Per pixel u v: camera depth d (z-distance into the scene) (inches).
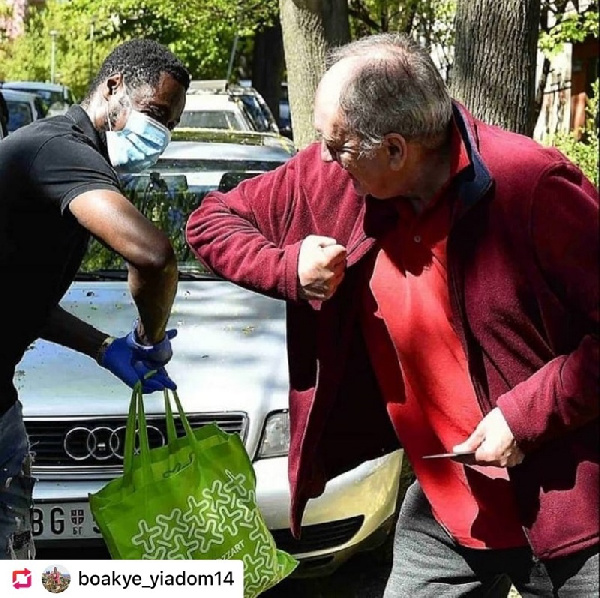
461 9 191.3
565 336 90.1
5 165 102.6
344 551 153.4
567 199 87.0
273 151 227.3
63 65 1034.1
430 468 105.3
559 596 95.7
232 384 155.9
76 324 120.7
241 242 101.0
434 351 99.5
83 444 150.9
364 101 88.7
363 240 99.7
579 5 588.4
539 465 92.6
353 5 576.7
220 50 768.3
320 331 102.7
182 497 107.0
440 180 93.4
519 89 191.2
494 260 90.0
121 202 99.5
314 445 106.5
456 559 108.7
